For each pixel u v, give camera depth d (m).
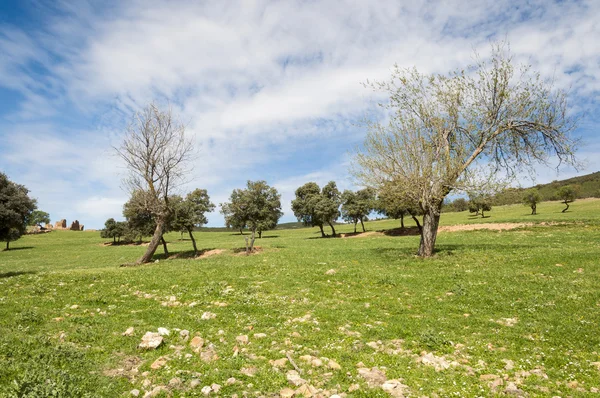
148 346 10.44
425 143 27.53
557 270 20.28
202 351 10.37
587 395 7.66
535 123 28.08
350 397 7.72
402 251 33.06
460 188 26.41
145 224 55.97
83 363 9.25
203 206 48.41
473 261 25.05
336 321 13.37
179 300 16.73
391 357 10.00
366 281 20.17
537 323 12.52
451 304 15.26
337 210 80.00
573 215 63.81
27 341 10.51
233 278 22.02
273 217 47.81
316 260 30.09
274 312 14.62
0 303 15.81
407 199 28.80
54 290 19.03
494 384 8.23
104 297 17.19
